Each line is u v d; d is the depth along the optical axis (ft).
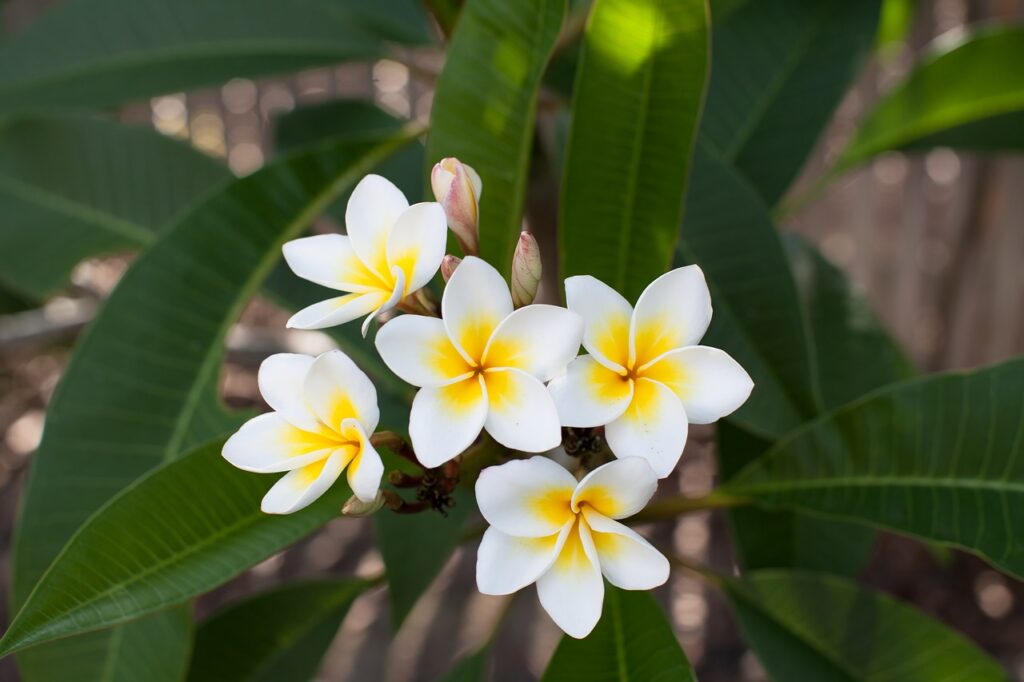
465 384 1.89
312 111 3.35
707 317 1.94
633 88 2.19
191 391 2.50
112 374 2.48
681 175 2.22
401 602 2.67
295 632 2.80
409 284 1.98
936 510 2.28
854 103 7.66
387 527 2.68
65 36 3.05
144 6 3.07
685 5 2.11
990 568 7.23
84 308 4.42
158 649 2.36
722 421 2.81
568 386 1.89
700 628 6.72
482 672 2.75
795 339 2.54
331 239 2.10
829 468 2.38
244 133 9.27
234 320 2.55
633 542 1.88
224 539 2.07
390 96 8.75
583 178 2.24
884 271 8.32
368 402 1.89
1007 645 6.62
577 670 2.13
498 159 2.24
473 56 2.23
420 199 3.04
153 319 2.52
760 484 2.43
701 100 2.19
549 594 1.87
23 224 3.04
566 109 2.75
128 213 3.05
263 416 1.96
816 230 8.45
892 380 3.00
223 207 2.59
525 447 1.84
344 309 1.97
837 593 2.65
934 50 3.01
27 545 2.37
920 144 3.17
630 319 1.94
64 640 2.37
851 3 3.06
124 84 3.03
